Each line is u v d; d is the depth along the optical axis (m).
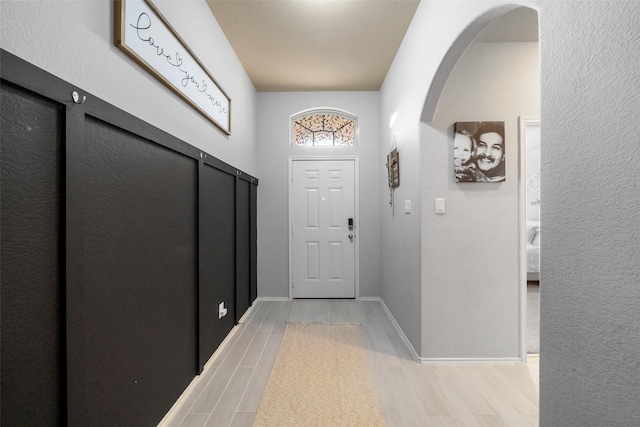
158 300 1.52
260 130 3.87
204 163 2.08
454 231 2.19
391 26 2.52
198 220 1.97
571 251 0.87
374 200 3.87
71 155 0.96
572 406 0.88
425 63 2.13
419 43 2.26
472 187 2.19
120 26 1.18
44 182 0.89
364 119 3.86
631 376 0.71
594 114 0.79
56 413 0.93
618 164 0.73
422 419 1.63
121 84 1.22
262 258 3.90
